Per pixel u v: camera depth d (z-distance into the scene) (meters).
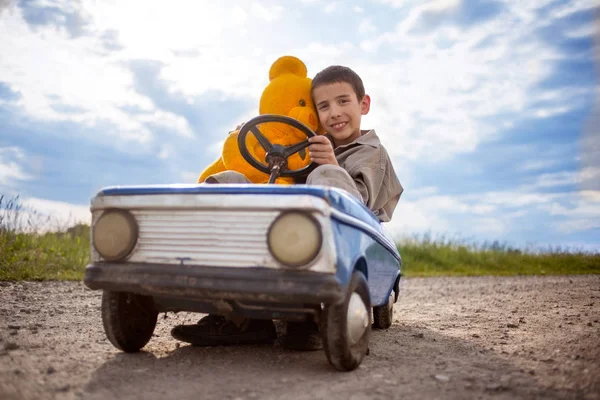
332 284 1.87
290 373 2.16
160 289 2.03
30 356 2.37
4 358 2.30
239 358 2.43
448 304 5.42
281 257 1.90
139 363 2.31
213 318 2.62
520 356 2.60
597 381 2.09
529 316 4.16
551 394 1.91
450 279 9.79
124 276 2.10
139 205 2.12
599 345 2.86
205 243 2.03
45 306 4.16
